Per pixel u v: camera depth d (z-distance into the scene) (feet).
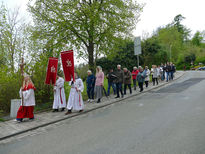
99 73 32.37
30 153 13.26
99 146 13.28
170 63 62.13
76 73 25.82
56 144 14.53
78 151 12.79
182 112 20.80
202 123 16.44
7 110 29.40
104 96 39.65
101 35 41.47
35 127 19.71
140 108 25.05
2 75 29.27
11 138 17.13
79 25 39.78
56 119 22.49
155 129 15.83
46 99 33.83
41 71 32.27
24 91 22.30
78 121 21.26
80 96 25.66
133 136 14.62
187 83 50.78
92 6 37.50
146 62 99.30
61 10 38.50
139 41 42.24
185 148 11.88
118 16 42.50
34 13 40.42
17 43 31.55
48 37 39.83
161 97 32.45
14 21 37.86
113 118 20.97
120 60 92.27
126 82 39.42
